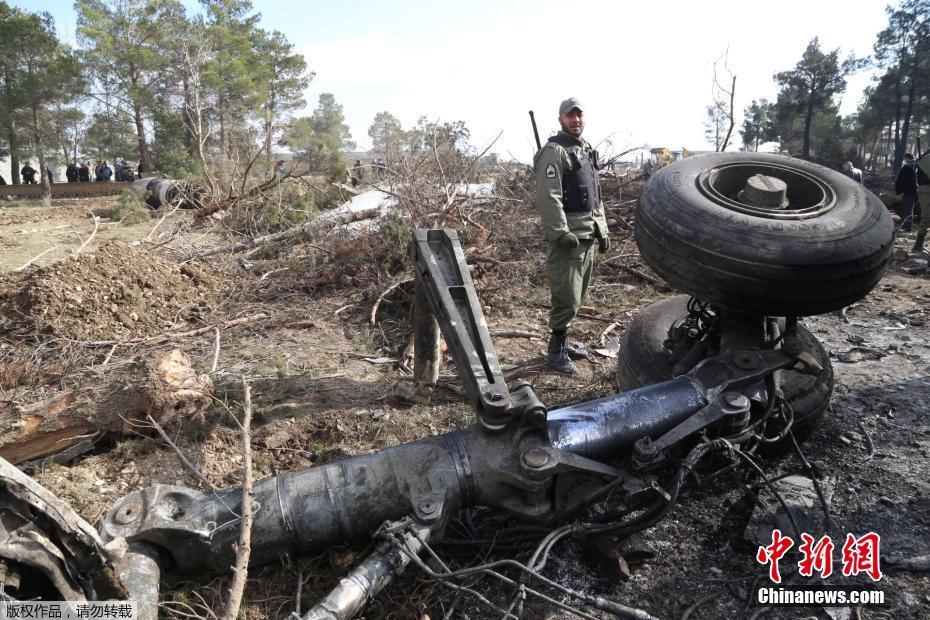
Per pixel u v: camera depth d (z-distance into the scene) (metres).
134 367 3.20
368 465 2.30
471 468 2.29
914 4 35.78
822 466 3.12
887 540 2.59
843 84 38.25
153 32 26.02
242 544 1.97
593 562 2.53
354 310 5.71
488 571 2.09
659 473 2.92
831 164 32.22
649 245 3.02
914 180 10.08
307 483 2.25
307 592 2.30
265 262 7.39
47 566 1.52
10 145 24.45
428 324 3.62
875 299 6.02
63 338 4.46
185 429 3.19
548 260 4.11
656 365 3.40
